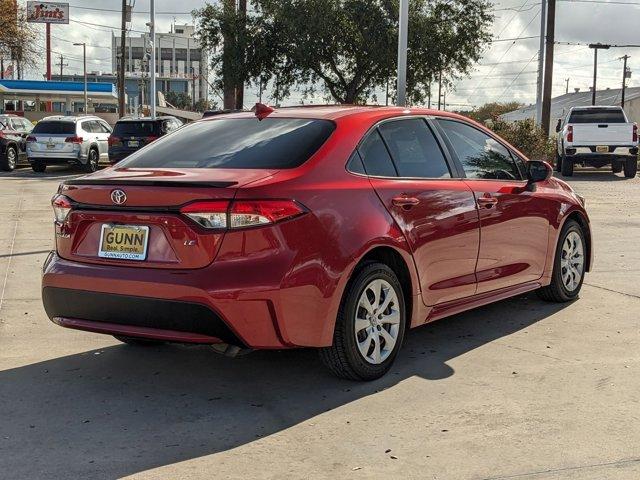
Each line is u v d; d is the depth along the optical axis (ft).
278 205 13.38
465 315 20.71
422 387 15.01
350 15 102.32
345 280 14.20
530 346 17.72
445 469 11.40
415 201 15.96
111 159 79.41
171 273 13.29
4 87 184.55
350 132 15.58
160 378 15.80
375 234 14.78
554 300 21.79
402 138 16.78
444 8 105.09
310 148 14.92
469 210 17.47
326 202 14.15
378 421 13.32
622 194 57.88
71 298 14.34
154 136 78.02
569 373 15.76
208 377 15.84
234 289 12.99
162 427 13.16
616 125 74.38
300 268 13.52
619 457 11.74
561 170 83.10
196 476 11.25
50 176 76.02
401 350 17.51
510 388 14.89
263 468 11.51
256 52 106.63
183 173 14.34
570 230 21.70
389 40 101.65
